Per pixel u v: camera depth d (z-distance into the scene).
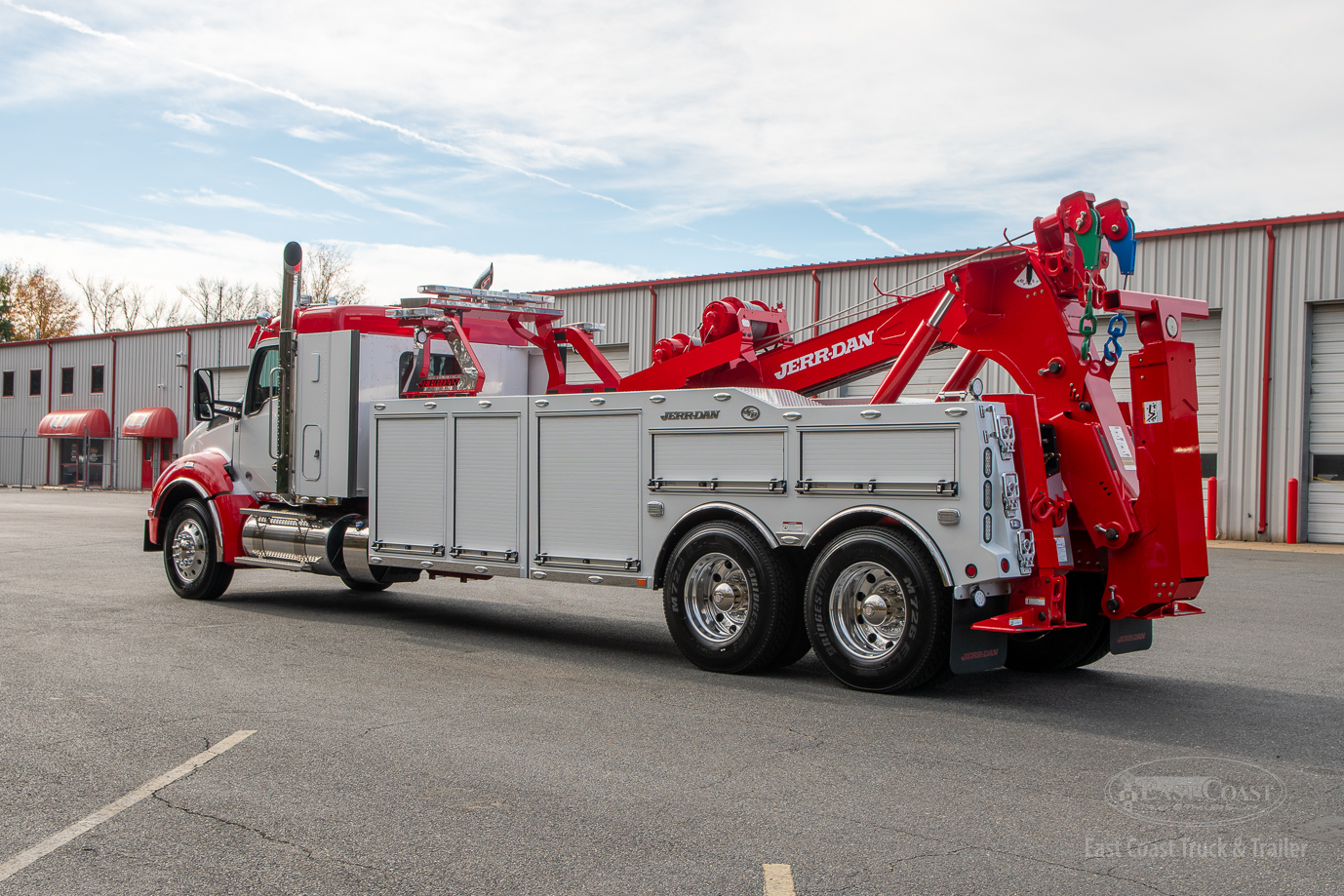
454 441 9.09
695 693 6.88
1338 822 4.46
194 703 6.43
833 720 6.20
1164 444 6.82
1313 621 10.46
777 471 7.35
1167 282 21.55
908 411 6.78
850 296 24.33
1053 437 7.09
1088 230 7.05
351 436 10.02
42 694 6.64
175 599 11.19
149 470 45.50
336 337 10.15
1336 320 20.23
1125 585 6.93
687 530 7.85
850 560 6.93
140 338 45.94
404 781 4.93
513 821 4.40
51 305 77.12
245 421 11.08
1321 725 6.17
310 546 10.16
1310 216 20.16
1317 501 20.47
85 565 14.34
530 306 9.97
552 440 8.50
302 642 8.67
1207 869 3.93
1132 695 7.01
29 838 4.20
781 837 4.24
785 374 8.71
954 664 6.55
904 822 4.43
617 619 10.30
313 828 4.31
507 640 8.96
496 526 8.82
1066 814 4.54
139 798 4.68
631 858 4.00
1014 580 6.80
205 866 3.92
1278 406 20.58
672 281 27.03
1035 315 7.24
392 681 7.16
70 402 48.84
